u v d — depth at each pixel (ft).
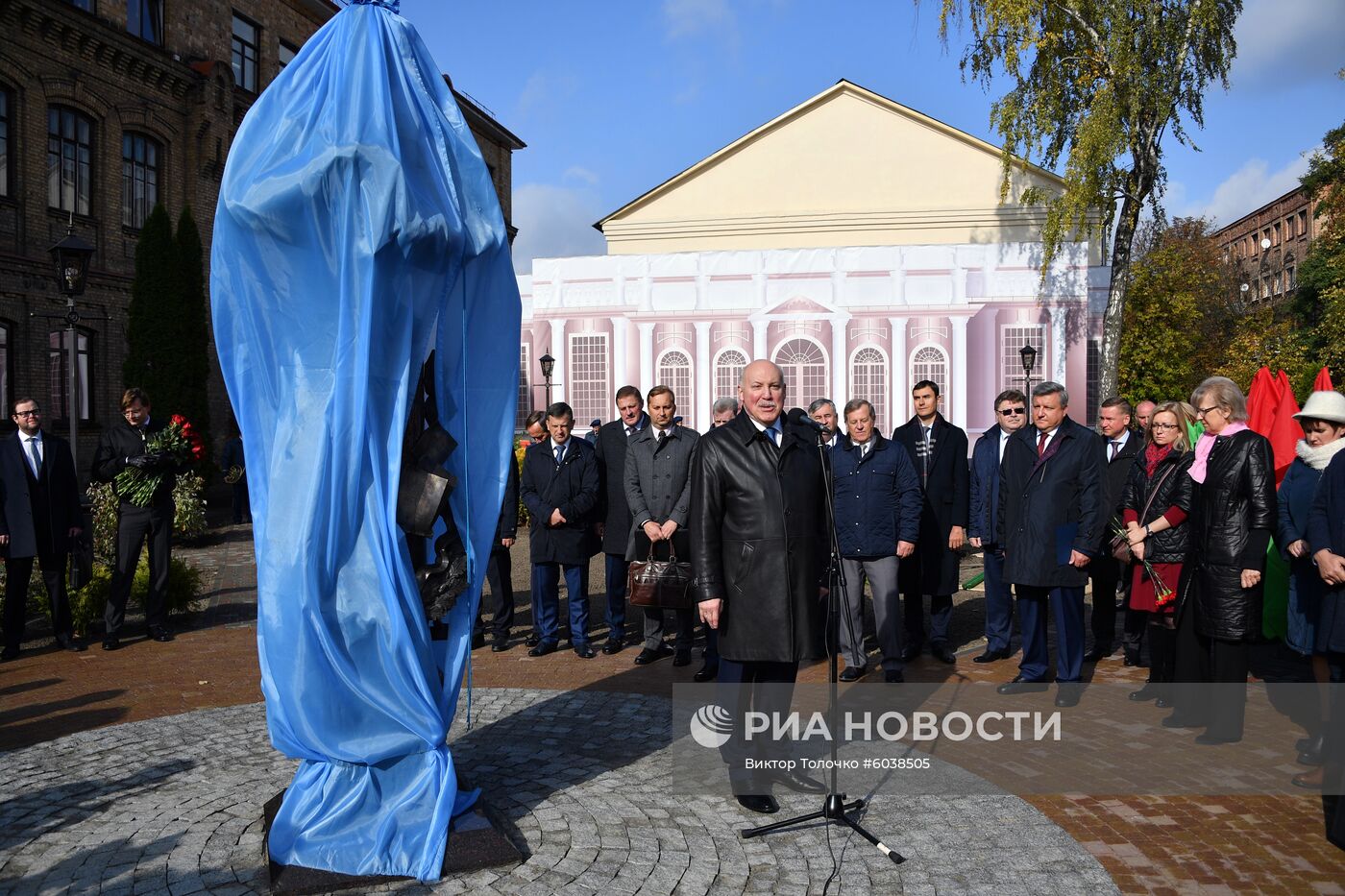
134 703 19.54
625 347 81.25
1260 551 15.93
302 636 11.17
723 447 13.84
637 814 13.21
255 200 11.31
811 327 78.74
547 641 24.02
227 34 76.18
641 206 96.22
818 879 11.41
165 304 58.29
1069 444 19.94
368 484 11.37
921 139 92.02
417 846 11.23
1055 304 75.82
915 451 24.06
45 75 59.98
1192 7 64.34
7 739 17.13
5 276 57.31
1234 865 11.94
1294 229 196.13
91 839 12.29
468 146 12.73
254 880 11.12
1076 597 19.86
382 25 12.11
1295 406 21.95
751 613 13.64
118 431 25.55
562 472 23.56
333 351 11.49
